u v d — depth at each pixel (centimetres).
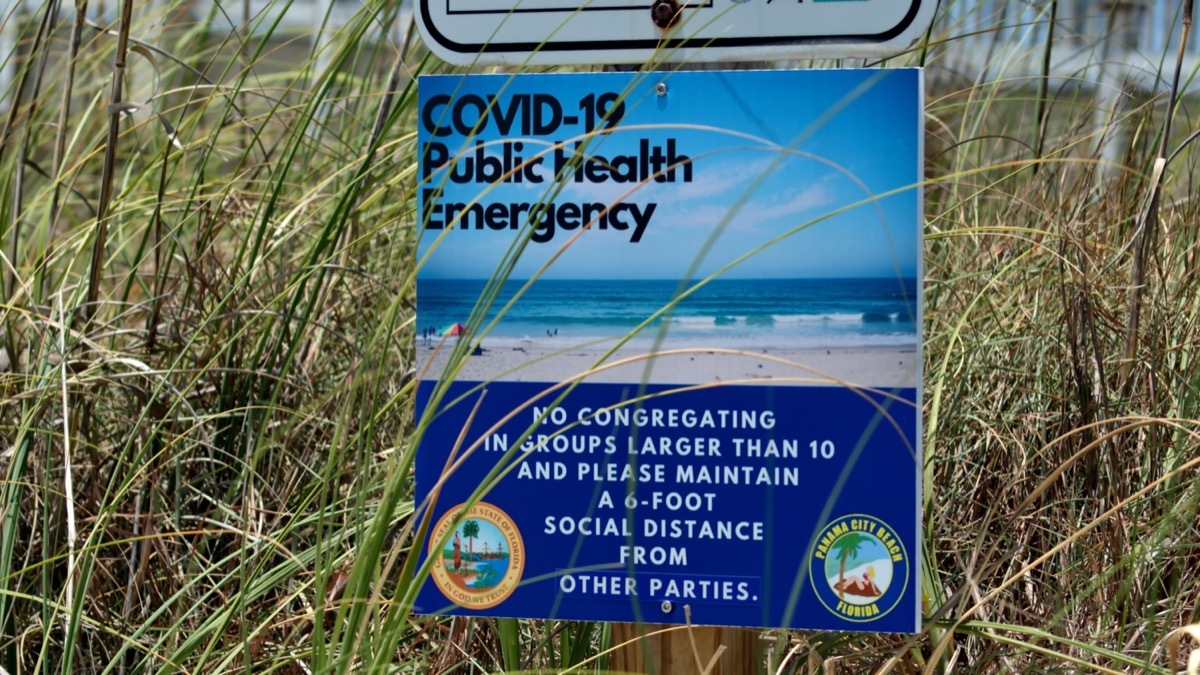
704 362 160
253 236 287
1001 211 283
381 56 329
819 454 159
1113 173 286
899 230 156
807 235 157
